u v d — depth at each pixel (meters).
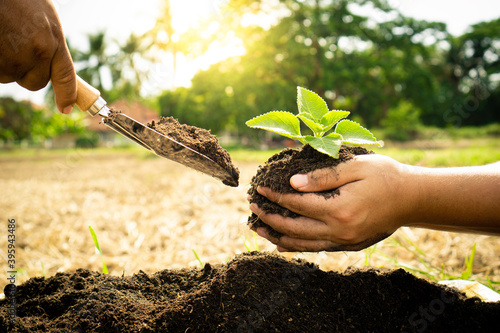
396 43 25.03
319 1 24.72
